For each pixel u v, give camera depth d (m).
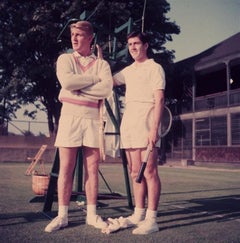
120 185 6.75
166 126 3.54
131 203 3.87
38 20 18.83
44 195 4.26
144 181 2.97
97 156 2.95
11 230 2.61
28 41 19.14
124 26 4.32
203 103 22.11
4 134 20.33
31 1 19.48
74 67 2.91
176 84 24.81
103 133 2.92
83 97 2.88
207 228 2.83
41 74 18.97
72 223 2.93
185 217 3.33
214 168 17.47
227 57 19.84
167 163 23.22
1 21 19.45
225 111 20.28
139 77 2.95
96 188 2.92
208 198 4.88
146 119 2.88
